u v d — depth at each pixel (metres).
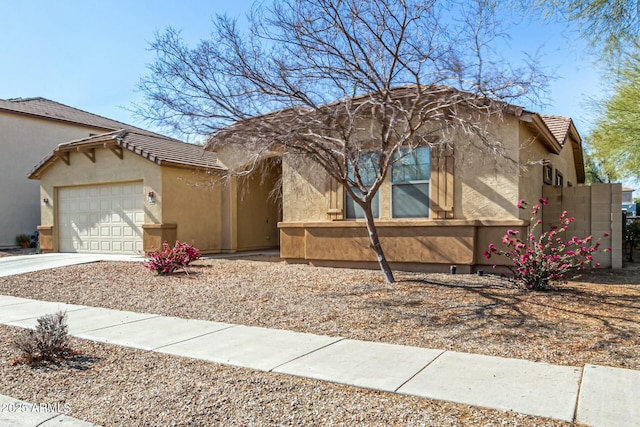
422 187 11.82
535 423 3.94
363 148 11.28
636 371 5.05
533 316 7.36
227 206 18.39
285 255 13.82
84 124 25.36
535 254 9.45
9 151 22.30
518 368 5.21
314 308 8.30
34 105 25.23
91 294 10.14
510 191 10.95
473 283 10.09
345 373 5.19
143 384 5.09
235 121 9.16
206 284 10.82
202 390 4.88
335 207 12.87
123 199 17.28
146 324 7.60
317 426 4.04
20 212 22.66
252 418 4.23
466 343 6.17
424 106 9.17
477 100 8.77
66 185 18.62
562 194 13.02
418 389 4.70
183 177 16.92
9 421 4.30
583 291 9.23
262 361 5.66
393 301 8.60
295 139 9.21
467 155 11.33
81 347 6.43
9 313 8.57
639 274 11.48
